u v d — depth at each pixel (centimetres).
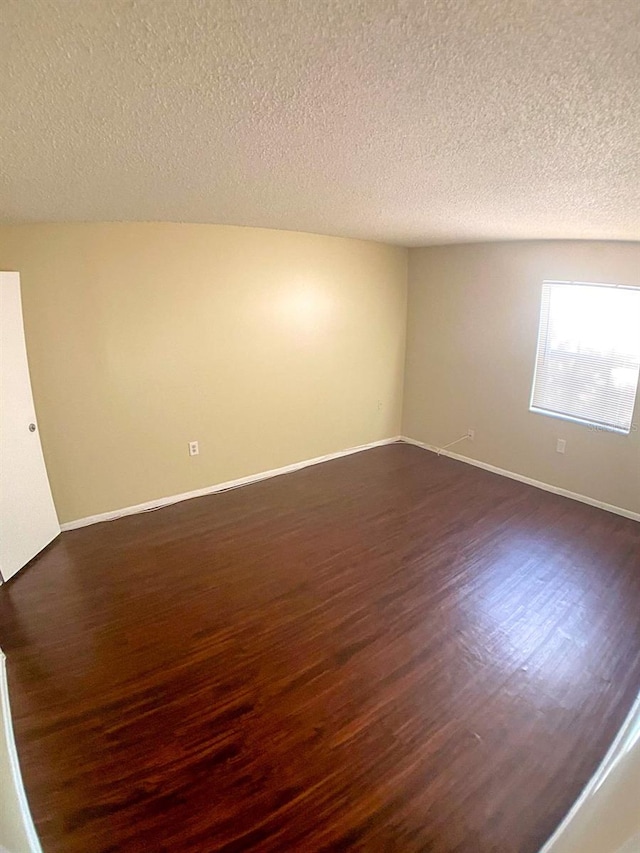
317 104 103
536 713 208
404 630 259
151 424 385
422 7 63
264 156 148
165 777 182
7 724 174
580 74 83
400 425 565
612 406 383
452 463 499
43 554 332
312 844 160
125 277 347
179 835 163
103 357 351
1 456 297
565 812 168
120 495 384
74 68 84
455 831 163
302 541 350
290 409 464
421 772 183
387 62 82
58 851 158
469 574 308
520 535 356
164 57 79
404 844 160
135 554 333
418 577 305
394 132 121
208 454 422
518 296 427
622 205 197
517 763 186
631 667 233
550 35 70
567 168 146
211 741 196
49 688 222
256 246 401
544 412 428
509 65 81
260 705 213
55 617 271
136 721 205
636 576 306
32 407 318
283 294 428
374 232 386
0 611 276
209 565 320
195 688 222
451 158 144
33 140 126
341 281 464
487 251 442
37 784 179
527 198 199
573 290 391
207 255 378
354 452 530
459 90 93
